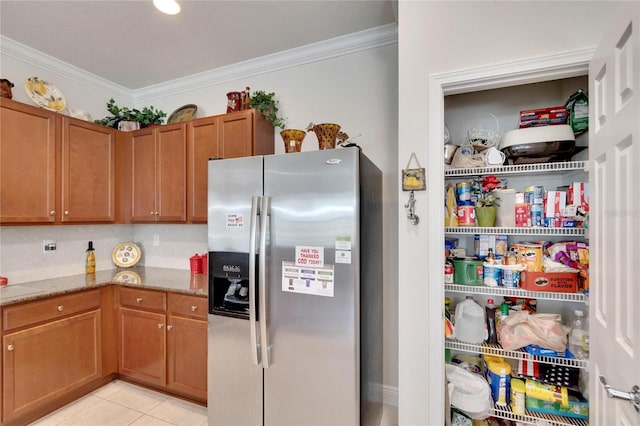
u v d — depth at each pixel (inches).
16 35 89.7
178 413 84.9
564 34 50.9
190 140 101.4
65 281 97.9
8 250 93.0
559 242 62.1
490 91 71.7
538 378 60.7
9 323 75.4
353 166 59.5
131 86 124.8
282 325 64.9
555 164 57.1
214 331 72.4
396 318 87.8
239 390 69.7
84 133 101.2
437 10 57.9
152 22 84.4
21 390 77.4
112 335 99.4
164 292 90.8
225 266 70.6
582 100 59.2
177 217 103.5
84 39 92.2
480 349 60.6
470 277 62.9
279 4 77.5
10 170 83.2
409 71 59.3
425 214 58.0
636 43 32.1
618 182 37.0
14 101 83.9
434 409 56.9
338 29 88.8
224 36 91.4
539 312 66.5
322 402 61.8
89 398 91.5
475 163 63.5
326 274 61.2
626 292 34.6
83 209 100.6
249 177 68.3
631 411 33.2
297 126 100.8
